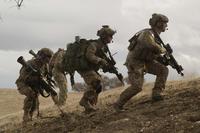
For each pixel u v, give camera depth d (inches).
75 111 1045.8
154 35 821.2
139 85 822.5
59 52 988.6
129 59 830.5
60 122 933.2
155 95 850.8
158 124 733.3
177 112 768.3
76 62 889.5
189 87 944.9
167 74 849.5
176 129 692.7
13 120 1263.5
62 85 978.7
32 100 1028.5
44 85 1014.4
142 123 757.9
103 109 924.6
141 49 813.9
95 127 814.5
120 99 840.3
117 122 788.6
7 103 2266.2
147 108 824.3
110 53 888.3
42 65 1019.9
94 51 878.4
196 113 733.9
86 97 912.3
